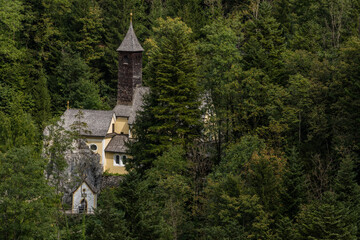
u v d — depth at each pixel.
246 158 65.00
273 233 58.22
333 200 53.56
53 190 59.09
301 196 59.75
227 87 73.38
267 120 74.75
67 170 86.19
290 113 69.88
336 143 67.81
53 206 62.62
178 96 75.06
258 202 59.81
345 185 59.00
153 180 67.81
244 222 59.53
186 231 63.38
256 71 74.12
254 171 62.59
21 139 72.44
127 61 96.12
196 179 69.50
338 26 91.94
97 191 86.06
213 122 75.44
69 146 74.50
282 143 71.00
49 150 71.62
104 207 57.22
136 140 81.31
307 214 55.41
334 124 68.88
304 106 72.06
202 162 70.81
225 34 77.88
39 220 56.25
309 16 99.38
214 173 67.44
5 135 72.56
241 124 74.69
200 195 68.25
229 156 66.44
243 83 74.94
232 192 60.34
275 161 63.50
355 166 60.97
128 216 56.50
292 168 60.47
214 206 61.44
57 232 58.72
